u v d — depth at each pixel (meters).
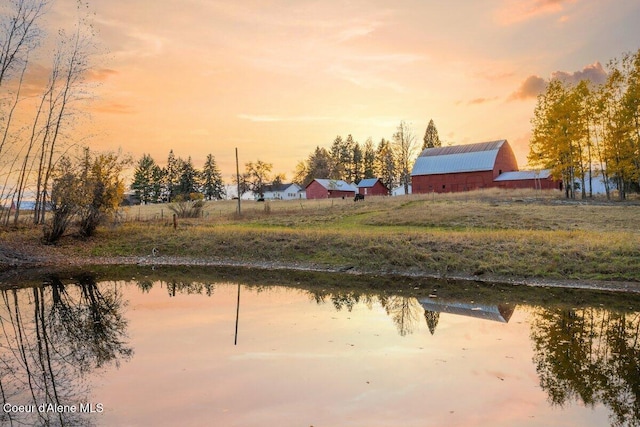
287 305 13.97
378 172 124.81
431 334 10.57
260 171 121.31
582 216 28.19
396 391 7.28
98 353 9.49
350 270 20.36
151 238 26.95
